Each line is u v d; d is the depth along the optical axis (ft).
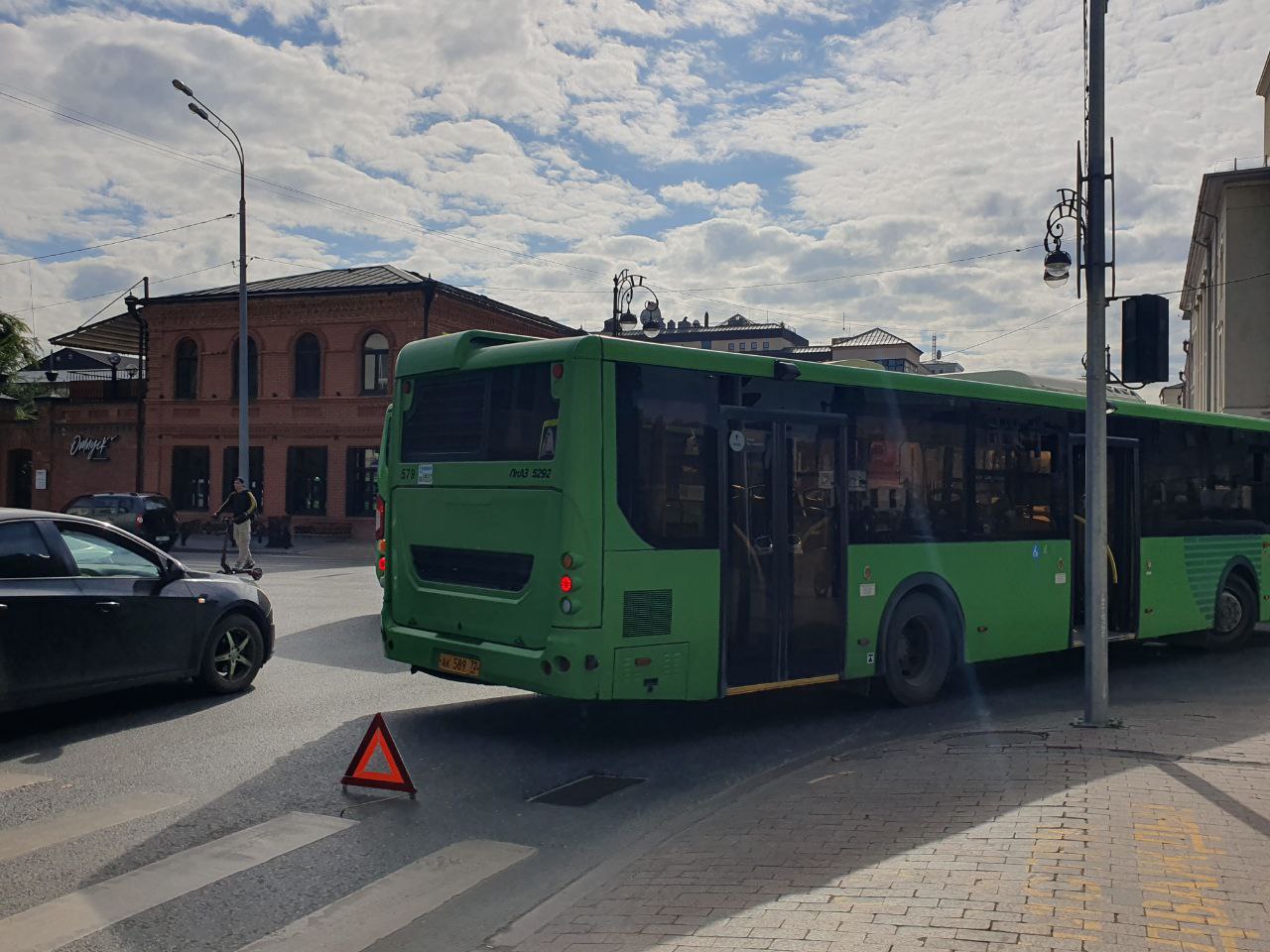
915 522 30.99
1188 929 12.94
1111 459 38.14
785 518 27.73
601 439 24.40
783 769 24.16
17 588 25.45
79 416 134.21
